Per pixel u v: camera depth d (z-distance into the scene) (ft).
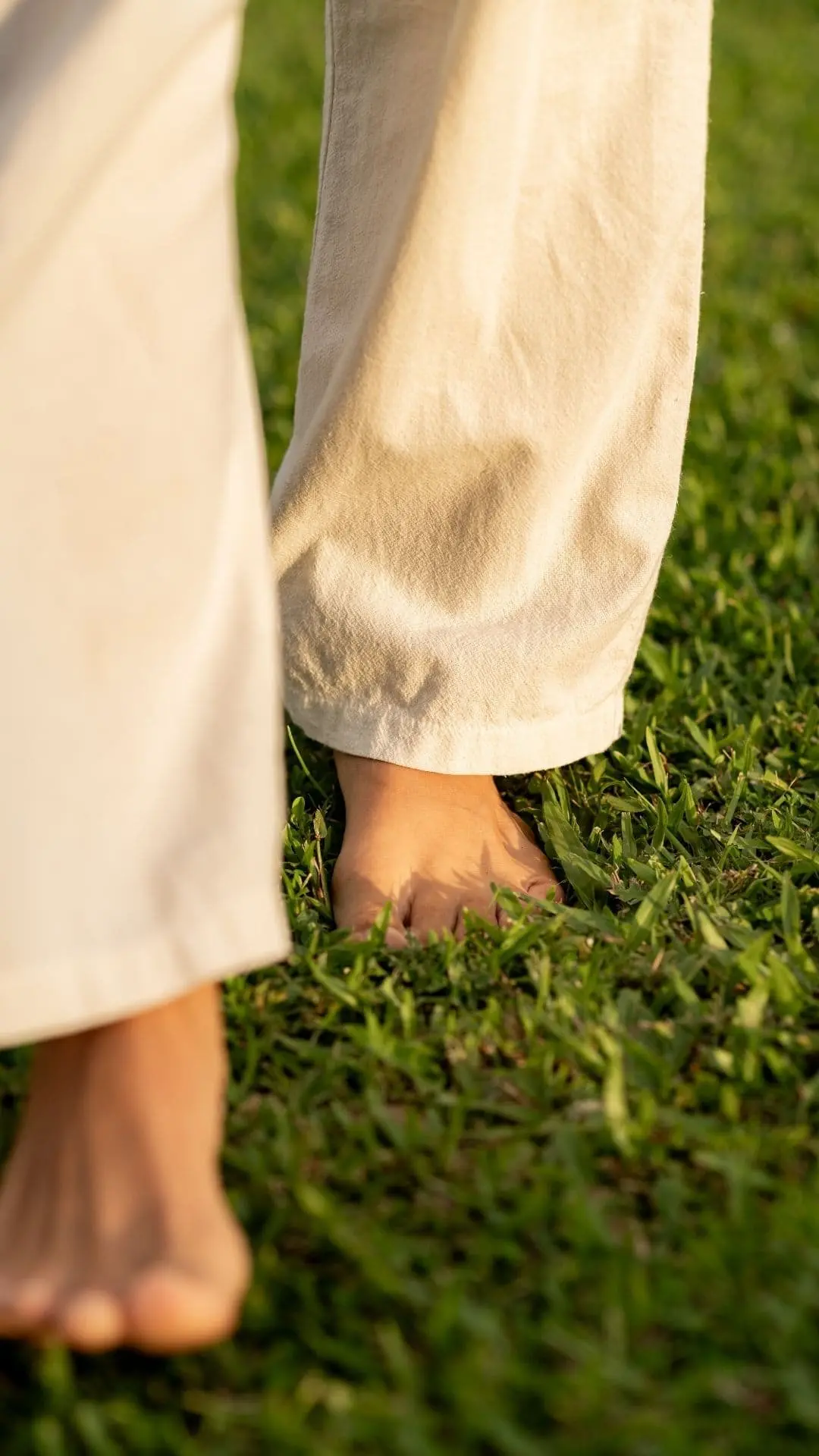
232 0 3.43
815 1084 3.87
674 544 7.29
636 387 4.78
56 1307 3.04
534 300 4.57
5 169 3.21
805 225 12.35
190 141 3.40
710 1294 3.33
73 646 3.25
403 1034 4.17
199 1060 3.44
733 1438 3.03
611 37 4.39
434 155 4.26
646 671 6.25
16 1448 3.08
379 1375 3.15
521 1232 3.52
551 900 4.77
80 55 3.23
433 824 4.87
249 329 9.71
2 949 3.13
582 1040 4.07
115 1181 3.23
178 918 3.25
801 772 5.49
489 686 4.82
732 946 4.50
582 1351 3.13
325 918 4.79
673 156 4.51
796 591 6.91
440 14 4.39
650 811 5.28
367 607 4.86
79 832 3.19
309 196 12.71
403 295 4.40
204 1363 3.23
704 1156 3.59
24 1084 3.98
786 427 8.54
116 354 3.32
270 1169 3.69
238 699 3.41
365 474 4.70
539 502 4.76
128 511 3.32
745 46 18.81
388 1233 3.51
